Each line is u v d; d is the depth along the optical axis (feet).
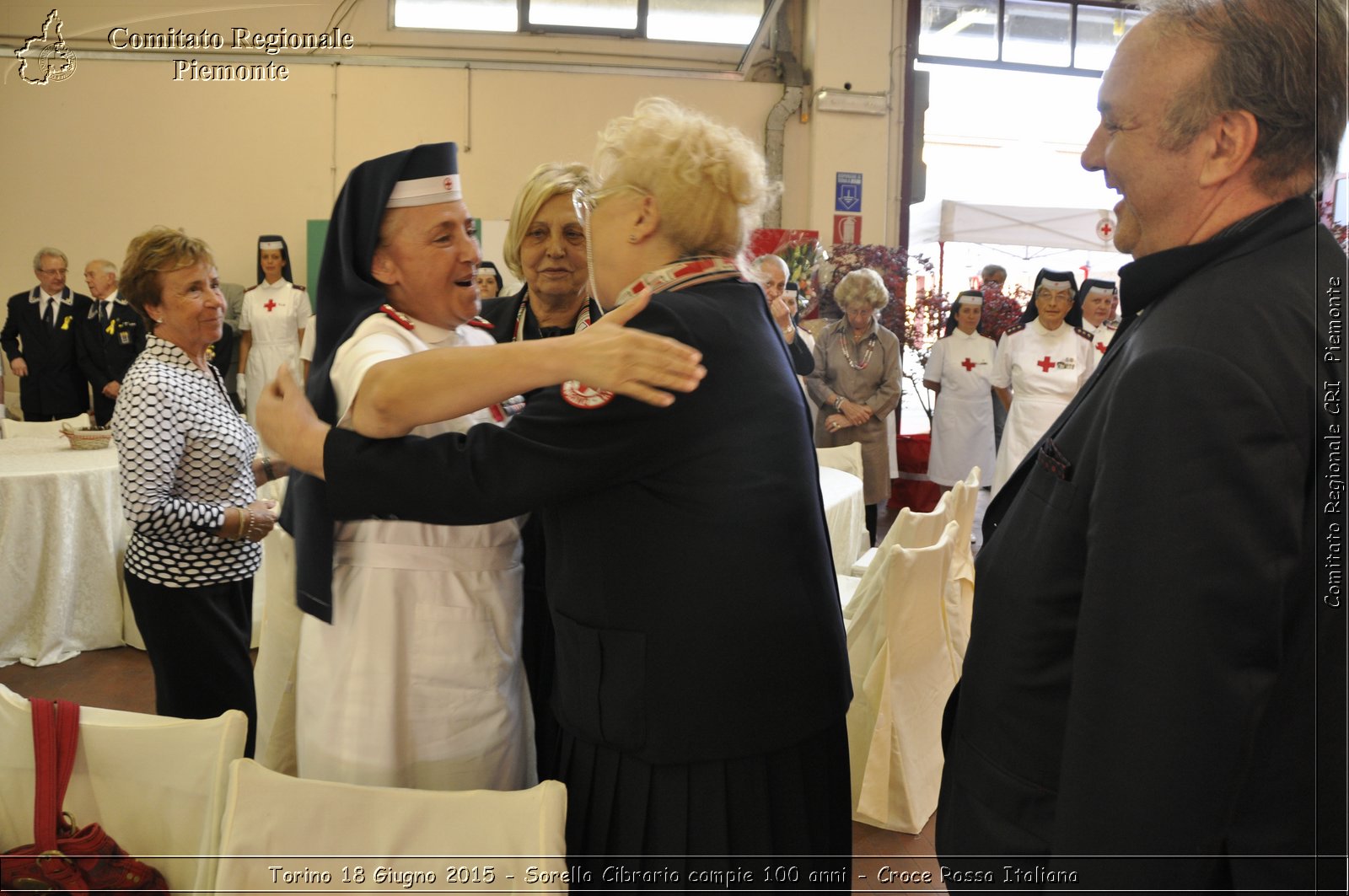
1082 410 3.16
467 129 26.22
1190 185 2.93
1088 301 17.85
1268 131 2.78
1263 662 2.57
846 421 17.78
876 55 26.89
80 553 12.43
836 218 27.32
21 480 11.83
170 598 6.23
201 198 25.45
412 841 3.81
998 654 3.32
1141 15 3.05
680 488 3.52
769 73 27.43
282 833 3.85
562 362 3.19
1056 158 45.34
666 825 3.62
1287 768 2.87
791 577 3.73
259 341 23.66
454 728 4.05
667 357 3.14
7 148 24.71
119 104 24.95
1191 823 2.55
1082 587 3.02
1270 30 2.75
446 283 4.11
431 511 3.41
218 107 25.29
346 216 4.06
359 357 3.69
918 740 8.36
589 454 3.35
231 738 4.33
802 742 3.82
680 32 26.99
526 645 4.62
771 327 3.92
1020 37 28.30
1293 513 2.57
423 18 25.99
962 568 10.48
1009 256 34.24
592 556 3.63
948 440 21.17
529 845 3.68
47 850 4.30
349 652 3.99
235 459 6.56
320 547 3.90
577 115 26.58
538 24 26.43
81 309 21.93
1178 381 2.61
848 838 4.34
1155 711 2.54
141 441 6.08
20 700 4.54
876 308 18.24
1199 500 2.53
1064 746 2.82
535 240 6.75
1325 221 2.90
